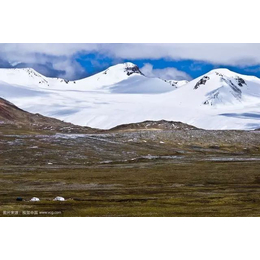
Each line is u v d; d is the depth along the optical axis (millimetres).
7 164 152000
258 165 151375
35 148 175125
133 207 72938
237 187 102250
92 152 180375
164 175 125188
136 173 129875
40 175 124500
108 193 90938
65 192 92125
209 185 106375
